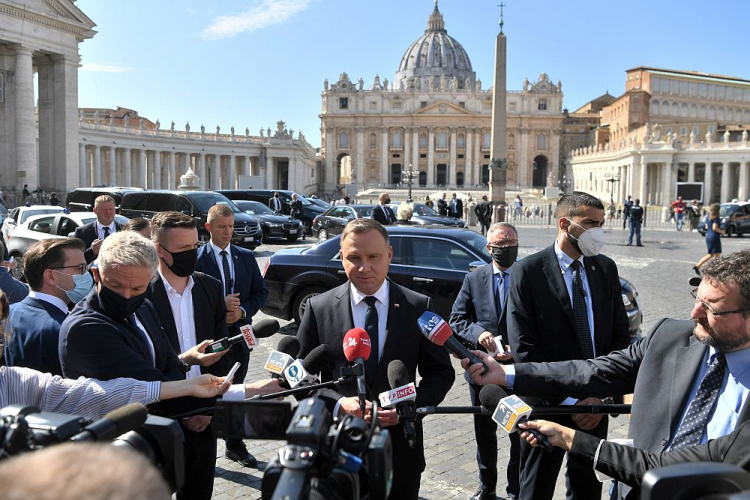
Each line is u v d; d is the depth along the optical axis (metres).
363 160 112.81
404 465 3.27
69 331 3.05
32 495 0.91
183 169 81.69
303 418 1.65
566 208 3.98
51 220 15.45
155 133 70.81
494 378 3.17
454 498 4.81
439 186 111.69
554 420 3.86
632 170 69.88
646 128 70.12
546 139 112.25
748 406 2.38
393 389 2.74
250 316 5.75
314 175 127.00
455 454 5.64
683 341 2.76
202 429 3.44
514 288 4.09
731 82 96.00
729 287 2.38
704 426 2.54
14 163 38.91
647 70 91.50
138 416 1.97
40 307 3.81
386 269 3.38
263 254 22.38
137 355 3.13
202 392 2.98
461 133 112.38
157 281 4.01
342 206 27.05
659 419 2.68
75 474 0.96
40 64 41.00
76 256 3.94
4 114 38.44
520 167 112.00
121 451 1.09
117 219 12.66
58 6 38.97
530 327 4.02
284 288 10.04
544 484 3.85
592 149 93.44
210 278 4.31
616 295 4.16
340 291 3.54
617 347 4.14
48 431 1.78
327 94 112.69
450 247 9.31
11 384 2.90
